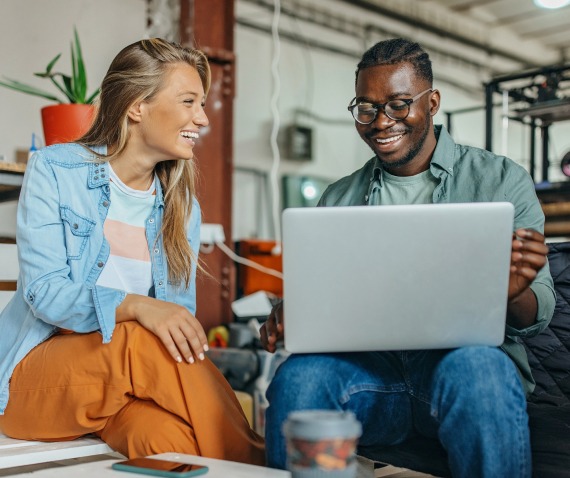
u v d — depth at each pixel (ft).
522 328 4.58
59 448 4.91
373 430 4.80
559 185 10.84
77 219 5.30
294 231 3.99
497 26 32.83
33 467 5.37
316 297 4.09
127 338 4.83
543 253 4.27
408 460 4.68
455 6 31.17
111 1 14.53
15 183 7.09
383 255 4.00
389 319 4.12
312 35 28.53
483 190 5.03
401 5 30.48
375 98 5.09
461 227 3.96
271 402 4.44
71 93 7.80
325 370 4.41
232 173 12.14
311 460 2.88
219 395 4.94
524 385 4.91
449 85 32.24
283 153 27.81
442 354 4.56
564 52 35.06
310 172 28.58
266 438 4.46
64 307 4.93
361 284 4.05
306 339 4.20
